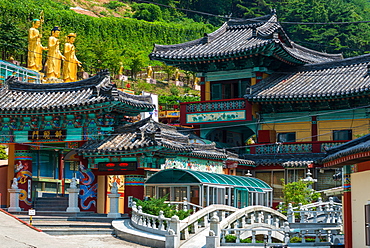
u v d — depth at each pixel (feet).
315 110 183.01
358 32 417.69
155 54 196.65
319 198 139.33
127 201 119.44
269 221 131.54
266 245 99.50
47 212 120.98
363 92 168.55
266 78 191.83
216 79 199.21
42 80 259.19
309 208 146.61
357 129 176.96
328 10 425.69
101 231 109.19
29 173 130.41
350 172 95.76
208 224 117.39
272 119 188.55
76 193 120.98
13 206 122.72
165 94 355.97
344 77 182.19
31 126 127.34
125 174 119.55
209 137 195.83
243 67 194.08
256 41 188.85
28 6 376.89
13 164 134.41
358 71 183.73
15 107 124.36
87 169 123.54
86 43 359.05
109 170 120.78
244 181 146.82
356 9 492.54
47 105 123.54
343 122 179.11
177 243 99.81
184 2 537.24
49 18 389.80
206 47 196.65
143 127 118.62
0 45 277.03
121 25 443.32
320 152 177.37
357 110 177.17
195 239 107.24
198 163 162.09
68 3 497.46
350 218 95.25
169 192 132.05
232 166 174.81
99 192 125.08
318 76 187.83
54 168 145.79
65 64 267.59
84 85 128.06
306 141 180.55
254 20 204.74
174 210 116.67
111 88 119.85
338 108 179.73
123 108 123.85
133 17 517.96
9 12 349.00
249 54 184.75
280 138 187.73
